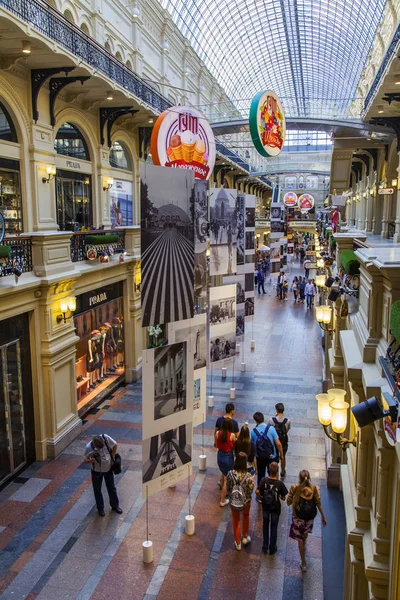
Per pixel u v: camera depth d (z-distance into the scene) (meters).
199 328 9.02
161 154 10.45
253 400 13.68
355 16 32.25
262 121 11.62
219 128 27.80
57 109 12.60
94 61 12.35
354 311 7.37
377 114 16.84
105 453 8.30
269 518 7.52
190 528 7.91
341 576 7.02
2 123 10.69
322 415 5.86
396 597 3.57
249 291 14.80
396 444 3.12
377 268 4.50
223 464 8.55
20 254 9.74
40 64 10.79
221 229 12.41
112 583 6.89
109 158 15.77
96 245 12.90
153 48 20.98
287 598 6.62
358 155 29.52
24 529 8.09
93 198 14.98
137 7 18.50
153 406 7.00
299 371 16.39
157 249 7.43
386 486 4.05
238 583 6.88
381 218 26.58
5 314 9.16
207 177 11.66
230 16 33.22
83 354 13.14
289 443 11.06
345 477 6.33
